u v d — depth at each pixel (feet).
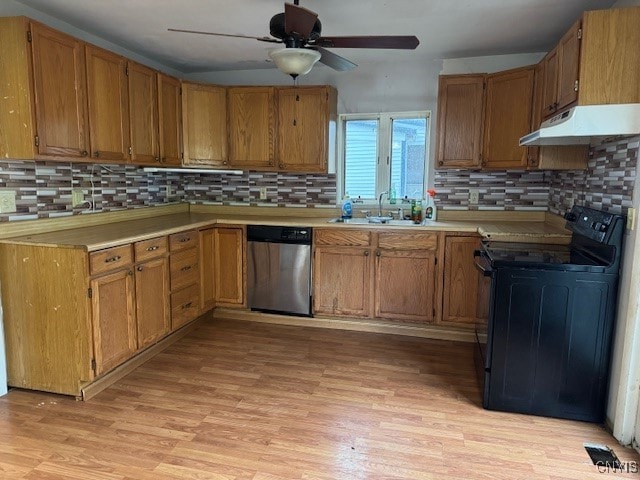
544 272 7.45
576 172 9.77
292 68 7.45
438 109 11.45
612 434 7.20
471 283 10.98
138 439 6.95
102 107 9.29
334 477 6.11
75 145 8.65
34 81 7.70
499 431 7.29
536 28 9.75
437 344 11.08
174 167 12.14
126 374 9.21
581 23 6.94
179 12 8.99
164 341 10.62
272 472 6.20
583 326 7.42
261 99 12.67
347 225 11.53
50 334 8.11
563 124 6.98
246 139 12.86
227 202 14.30
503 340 7.74
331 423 7.46
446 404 8.14
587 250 8.17
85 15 9.18
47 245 7.85
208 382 8.91
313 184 13.65
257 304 12.51
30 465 6.31
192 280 11.38
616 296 7.23
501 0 8.21
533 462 6.49
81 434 7.07
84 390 8.14
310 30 7.01
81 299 7.85
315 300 12.07
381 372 9.45
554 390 7.66
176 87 11.95
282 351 10.53
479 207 12.53
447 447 6.83
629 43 6.68
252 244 12.28
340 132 13.41
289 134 12.64
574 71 7.24
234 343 11.01
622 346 7.00
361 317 11.87
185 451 6.66
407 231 11.21
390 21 9.32
